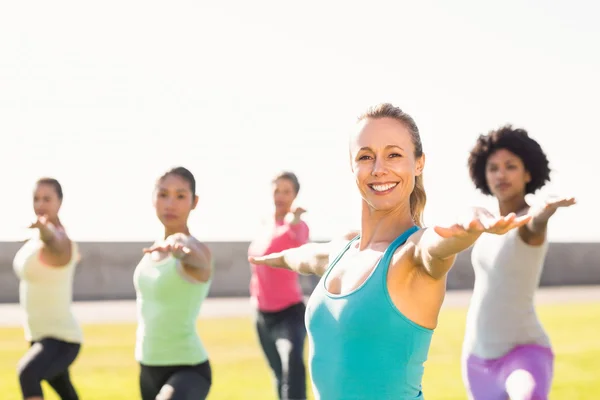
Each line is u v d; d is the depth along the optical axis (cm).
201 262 499
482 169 529
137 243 2019
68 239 641
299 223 764
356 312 261
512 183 506
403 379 261
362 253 279
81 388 830
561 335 1300
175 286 498
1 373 911
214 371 945
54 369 615
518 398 432
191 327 507
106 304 1811
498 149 512
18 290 1841
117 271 1988
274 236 758
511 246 468
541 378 442
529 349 459
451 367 982
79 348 636
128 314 1575
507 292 469
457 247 230
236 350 1118
